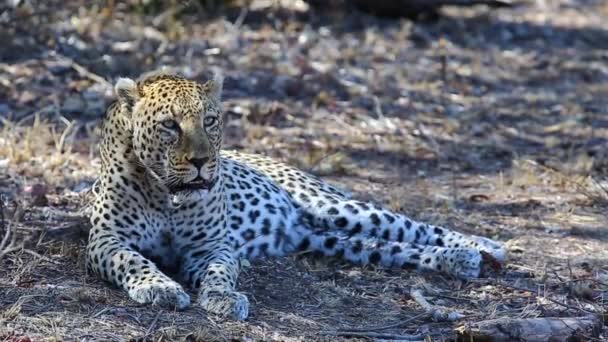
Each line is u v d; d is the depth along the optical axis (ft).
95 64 58.08
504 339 28.99
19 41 59.82
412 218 41.45
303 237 36.91
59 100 53.16
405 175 48.26
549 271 36.24
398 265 35.91
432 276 35.29
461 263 35.14
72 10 66.08
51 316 29.07
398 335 30.12
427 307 31.91
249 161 38.70
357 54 66.28
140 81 33.12
